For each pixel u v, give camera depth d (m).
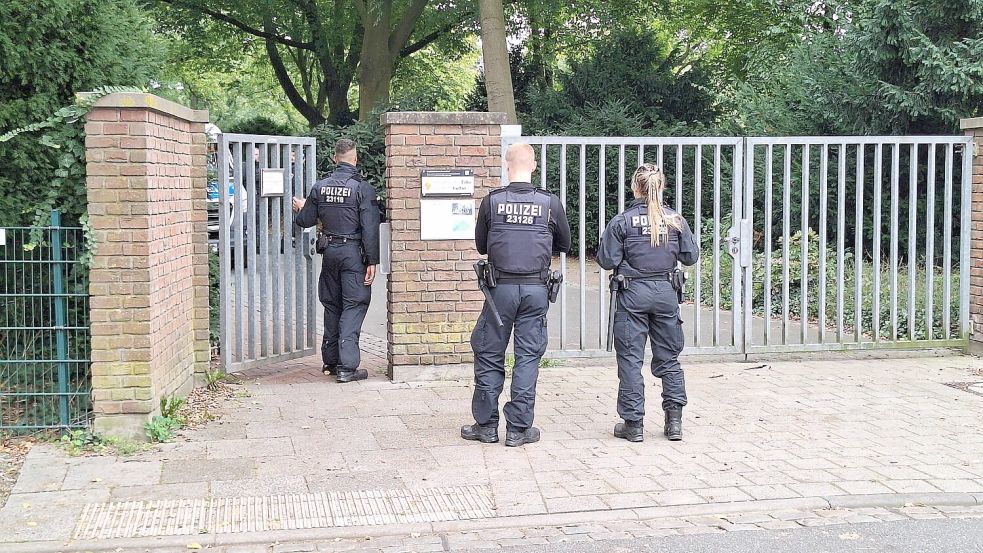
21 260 6.08
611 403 7.25
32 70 6.73
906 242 12.47
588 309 11.62
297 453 5.91
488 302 6.11
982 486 5.37
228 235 7.80
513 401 6.09
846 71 12.45
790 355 8.95
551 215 6.14
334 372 8.25
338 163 7.99
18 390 6.18
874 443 6.22
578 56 24.19
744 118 15.06
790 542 4.61
